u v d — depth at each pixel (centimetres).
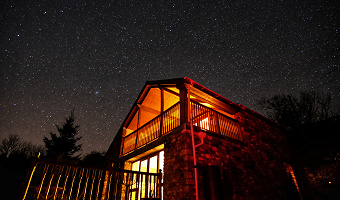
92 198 1004
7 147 1931
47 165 490
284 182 902
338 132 877
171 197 607
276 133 1052
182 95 706
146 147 828
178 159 623
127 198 667
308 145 959
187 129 630
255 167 811
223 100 820
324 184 852
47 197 472
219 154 700
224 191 484
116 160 1079
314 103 1041
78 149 1802
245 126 889
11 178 1249
